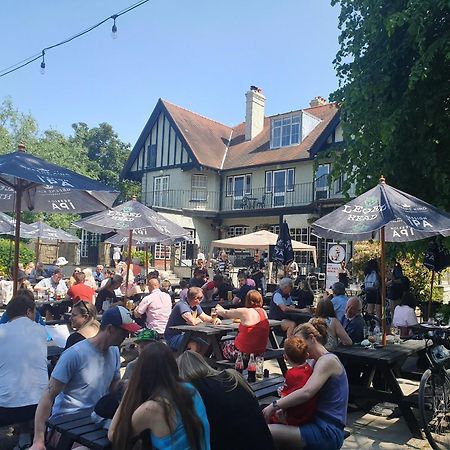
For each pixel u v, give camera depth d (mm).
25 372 4172
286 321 8188
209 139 31672
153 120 31438
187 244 28875
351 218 5602
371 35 8070
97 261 28922
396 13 6945
